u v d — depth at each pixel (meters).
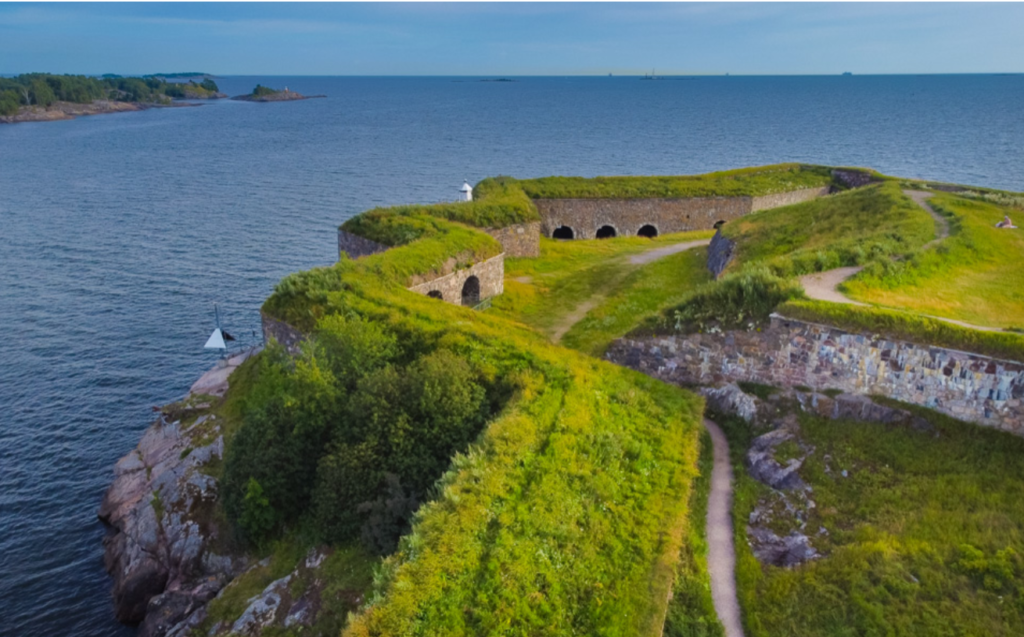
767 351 21.22
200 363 40.41
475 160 116.25
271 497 19.58
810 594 13.80
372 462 17.86
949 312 20.66
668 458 16.81
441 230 36.81
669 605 13.34
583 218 51.53
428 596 11.74
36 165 110.81
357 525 17.53
